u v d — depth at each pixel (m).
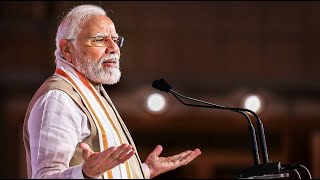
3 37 15.36
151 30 16.12
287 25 16.39
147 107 15.36
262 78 16.31
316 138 16.66
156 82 5.63
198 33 16.30
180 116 16.28
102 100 5.67
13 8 15.11
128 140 5.68
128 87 15.93
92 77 5.67
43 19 15.07
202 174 17.25
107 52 5.69
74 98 5.39
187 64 16.25
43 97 5.31
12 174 15.76
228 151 17.12
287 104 16.45
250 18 16.36
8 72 15.45
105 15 5.82
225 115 16.47
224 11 16.33
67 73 5.60
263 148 5.30
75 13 5.77
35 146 5.15
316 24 16.36
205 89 16.22
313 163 16.75
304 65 16.39
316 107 16.56
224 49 16.31
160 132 16.47
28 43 15.45
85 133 5.35
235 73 16.30
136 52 16.06
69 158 5.12
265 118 16.33
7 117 15.62
